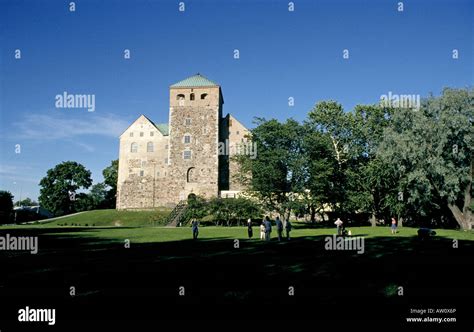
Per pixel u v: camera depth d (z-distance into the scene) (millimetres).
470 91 43781
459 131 42719
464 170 44219
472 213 48656
